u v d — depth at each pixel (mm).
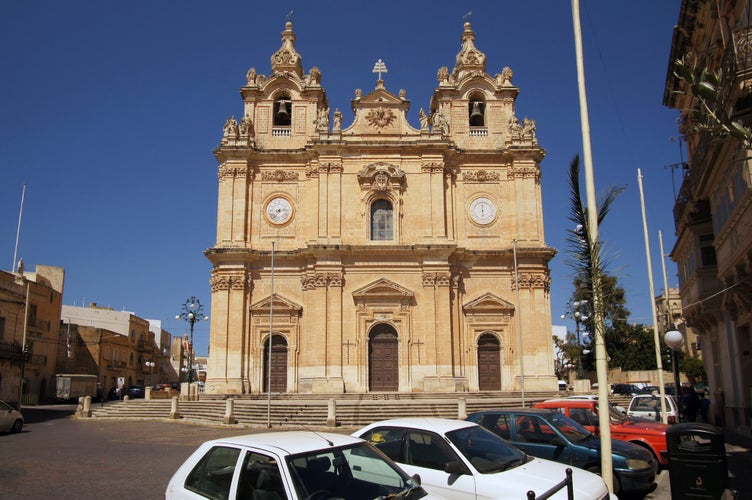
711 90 8469
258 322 40469
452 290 40625
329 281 40188
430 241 40750
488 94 44156
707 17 24375
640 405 25516
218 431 29250
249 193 42281
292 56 44625
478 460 10289
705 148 22656
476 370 39906
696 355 70438
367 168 41781
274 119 44344
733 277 22906
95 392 61312
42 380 56281
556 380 39469
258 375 39781
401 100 43250
